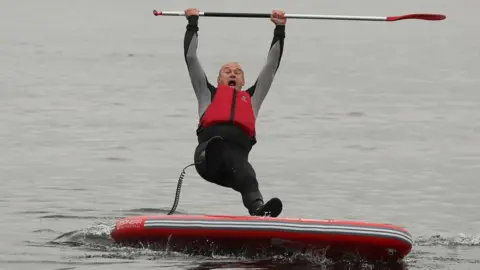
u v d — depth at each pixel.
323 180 46.06
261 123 67.69
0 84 92.50
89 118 69.38
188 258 27.09
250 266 25.84
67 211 37.03
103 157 52.16
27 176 45.62
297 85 96.62
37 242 30.14
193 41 30.64
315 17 31.08
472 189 44.09
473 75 109.38
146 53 137.25
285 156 53.38
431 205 40.19
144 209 38.03
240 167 28.88
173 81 100.06
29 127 63.72
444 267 26.91
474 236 33.19
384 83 99.69
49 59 123.38
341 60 129.62
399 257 27.16
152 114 72.50
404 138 61.25
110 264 26.22
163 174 47.16
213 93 30.47
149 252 28.03
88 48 143.62
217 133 29.23
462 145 58.44
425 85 97.81
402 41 170.75
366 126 66.75
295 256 27.27
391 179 46.59
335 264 26.59
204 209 38.50
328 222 26.88
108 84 95.88
